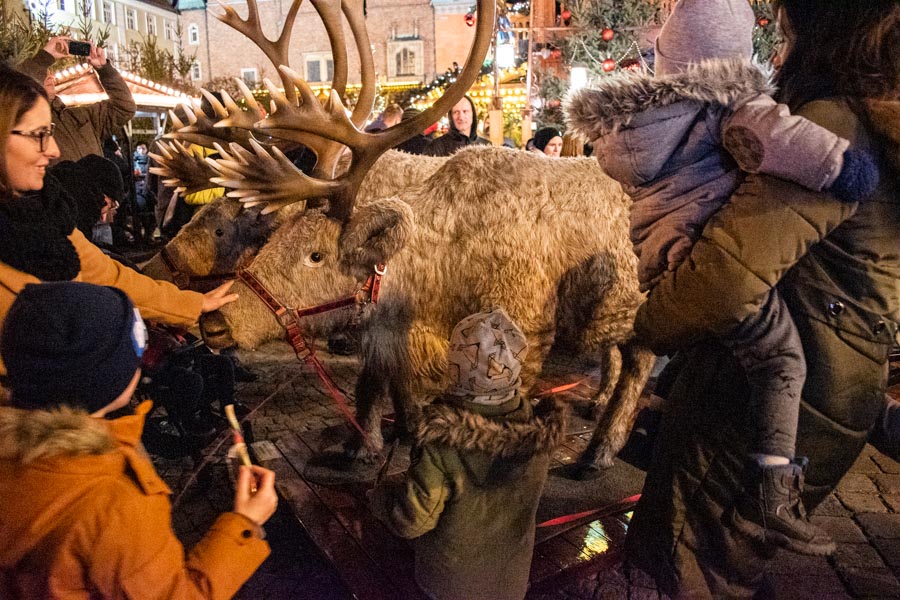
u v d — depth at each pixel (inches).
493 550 71.5
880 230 57.9
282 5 1400.1
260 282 98.9
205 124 107.4
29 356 44.7
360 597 88.4
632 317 115.1
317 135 94.3
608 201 110.1
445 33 1363.2
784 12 63.0
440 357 109.7
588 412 153.6
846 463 64.5
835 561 101.3
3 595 44.6
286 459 126.5
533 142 253.9
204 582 47.0
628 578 95.1
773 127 54.7
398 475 120.0
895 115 53.9
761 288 56.8
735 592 67.5
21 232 62.4
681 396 67.7
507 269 103.9
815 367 60.2
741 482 63.3
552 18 416.5
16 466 43.1
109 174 113.5
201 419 124.8
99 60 145.9
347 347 210.7
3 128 62.4
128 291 83.4
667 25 66.1
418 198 107.9
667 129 61.1
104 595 43.7
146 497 46.4
